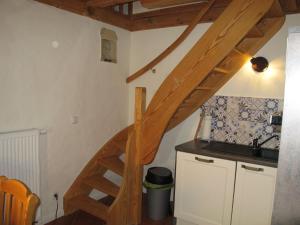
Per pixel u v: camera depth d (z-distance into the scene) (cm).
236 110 291
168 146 342
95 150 325
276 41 265
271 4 193
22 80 239
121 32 346
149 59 351
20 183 136
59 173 283
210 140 307
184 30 317
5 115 229
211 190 250
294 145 137
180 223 277
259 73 276
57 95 272
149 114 266
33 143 243
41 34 251
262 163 221
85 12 290
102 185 296
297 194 139
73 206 296
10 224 139
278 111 267
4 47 223
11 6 225
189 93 238
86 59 300
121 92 357
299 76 133
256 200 227
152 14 336
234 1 209
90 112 312
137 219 282
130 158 272
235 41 210
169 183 291
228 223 242
